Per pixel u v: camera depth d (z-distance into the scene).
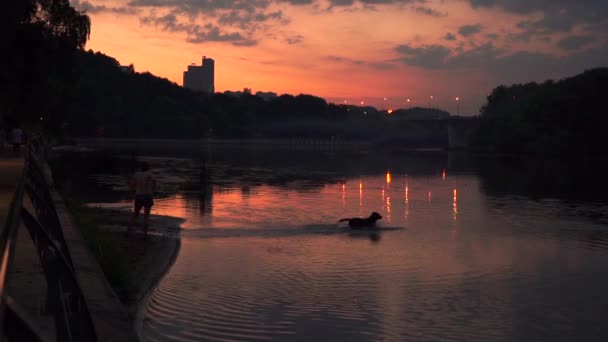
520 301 12.50
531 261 16.72
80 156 85.75
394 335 10.17
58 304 5.19
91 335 4.70
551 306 12.15
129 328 5.98
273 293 12.75
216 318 10.84
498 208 30.36
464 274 14.95
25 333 2.55
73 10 40.22
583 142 103.81
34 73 38.06
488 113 188.12
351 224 22.47
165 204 29.55
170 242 18.36
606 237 21.16
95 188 36.66
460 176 56.38
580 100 103.69
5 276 2.66
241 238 19.80
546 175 58.59
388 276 14.62
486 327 10.74
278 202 31.25
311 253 17.41
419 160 96.00
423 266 15.80
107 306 6.55
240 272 14.71
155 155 98.69
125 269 12.20
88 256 9.20
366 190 39.75
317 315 11.24
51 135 60.38
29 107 45.91
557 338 10.20
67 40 39.47
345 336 10.09
